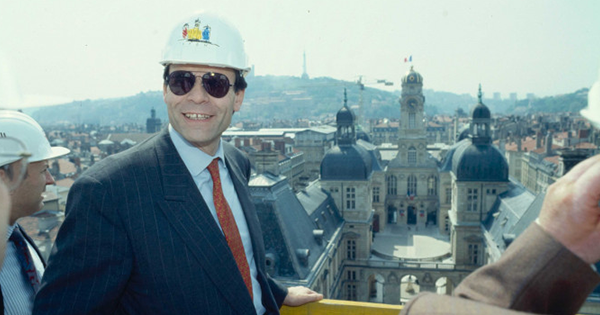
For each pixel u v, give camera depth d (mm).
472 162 90188
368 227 90625
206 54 6363
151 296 5746
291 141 179500
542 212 2805
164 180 6004
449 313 2516
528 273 2668
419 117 130250
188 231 5844
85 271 5414
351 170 90688
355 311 7414
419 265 89125
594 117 2395
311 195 84000
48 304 5309
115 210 5609
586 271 2592
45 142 9156
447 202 120625
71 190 5785
